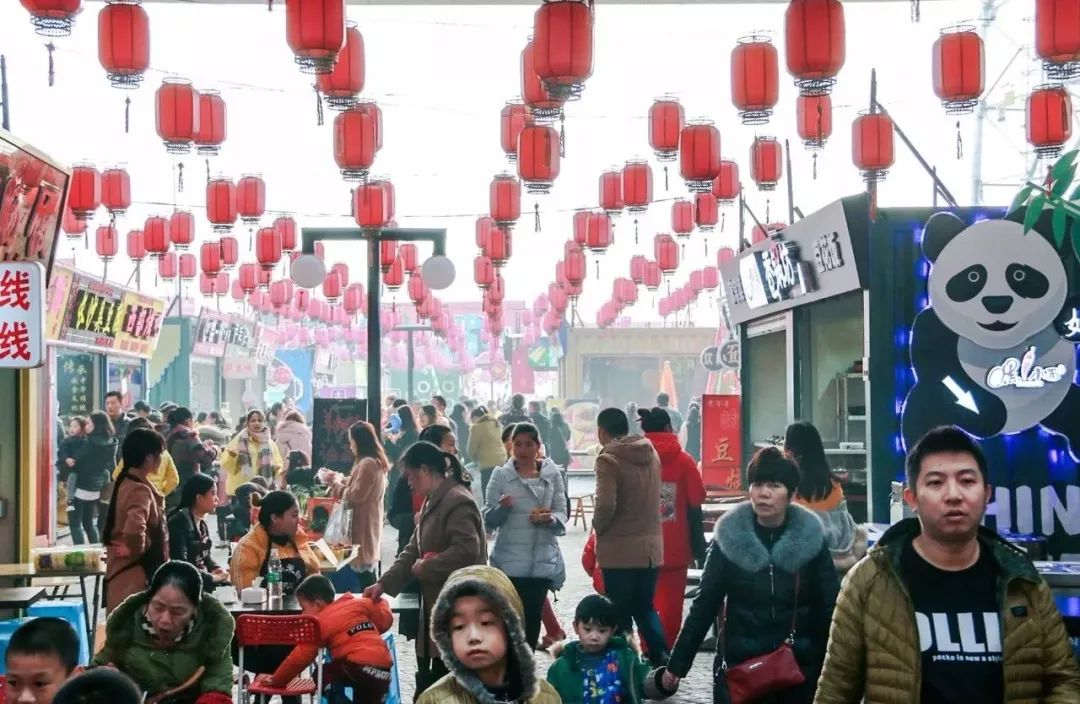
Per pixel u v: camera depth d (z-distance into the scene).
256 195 16.16
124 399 20.69
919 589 3.66
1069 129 11.67
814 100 12.55
